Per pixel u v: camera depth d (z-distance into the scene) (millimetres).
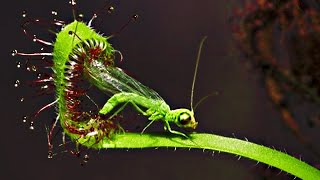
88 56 113
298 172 116
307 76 131
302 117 134
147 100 114
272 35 133
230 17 138
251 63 136
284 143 139
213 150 117
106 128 114
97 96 115
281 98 133
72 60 113
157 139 115
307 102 132
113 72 114
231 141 116
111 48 115
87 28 113
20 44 160
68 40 112
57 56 112
